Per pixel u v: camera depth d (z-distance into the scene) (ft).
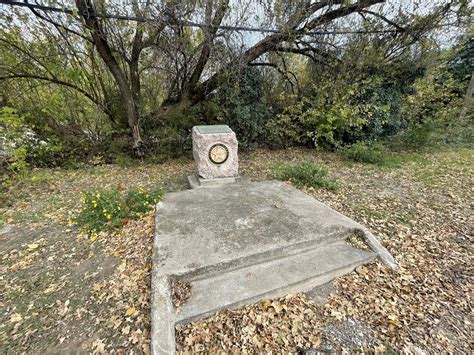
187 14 16.74
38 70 19.57
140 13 16.12
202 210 10.89
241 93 22.91
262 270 7.77
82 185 16.43
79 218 11.23
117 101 22.58
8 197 14.46
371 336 6.07
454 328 6.24
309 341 5.94
